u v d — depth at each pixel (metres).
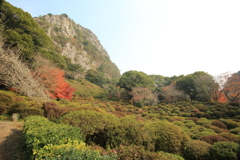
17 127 7.14
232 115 14.08
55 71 17.23
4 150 4.60
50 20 70.88
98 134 5.15
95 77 49.19
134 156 3.01
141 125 5.09
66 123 4.91
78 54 63.53
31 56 15.15
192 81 28.56
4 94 9.65
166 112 18.19
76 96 26.55
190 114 15.61
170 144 4.79
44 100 9.45
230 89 20.70
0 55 7.49
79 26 99.94
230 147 4.46
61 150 2.56
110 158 2.50
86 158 2.24
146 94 28.30
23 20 17.56
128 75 35.50
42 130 3.86
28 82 8.30
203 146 4.75
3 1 16.31
